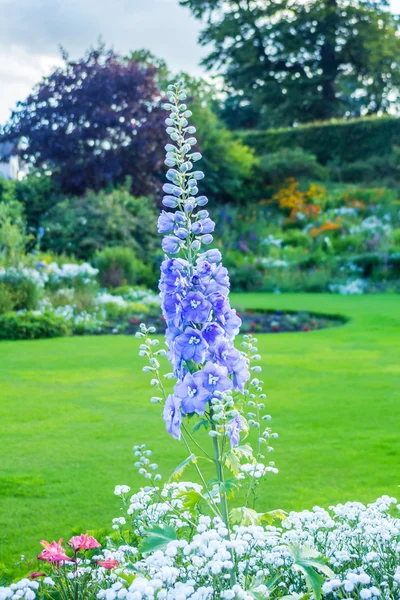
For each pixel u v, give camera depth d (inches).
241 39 1640.0
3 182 889.5
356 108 1795.0
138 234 831.1
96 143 990.4
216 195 1147.9
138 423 262.2
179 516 134.3
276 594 114.8
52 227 805.2
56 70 1004.6
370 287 822.5
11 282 533.3
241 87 1678.2
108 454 225.6
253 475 125.7
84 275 627.8
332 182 1251.8
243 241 978.7
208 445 235.6
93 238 791.1
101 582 117.7
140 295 684.1
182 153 112.5
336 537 124.9
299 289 831.7
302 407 283.0
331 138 1336.1
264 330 525.3
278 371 356.2
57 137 983.0
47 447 233.0
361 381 331.3
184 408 106.3
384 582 110.0
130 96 995.9
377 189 1151.0
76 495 191.0
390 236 933.2
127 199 856.9
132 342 458.6
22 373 353.4
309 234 1001.5
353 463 214.5
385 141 1309.1
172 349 110.1
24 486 197.6
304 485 195.9
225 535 106.9
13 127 1000.2
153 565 103.4
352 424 257.6
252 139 1379.2
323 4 1605.6
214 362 107.7
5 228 620.1
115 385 327.3
